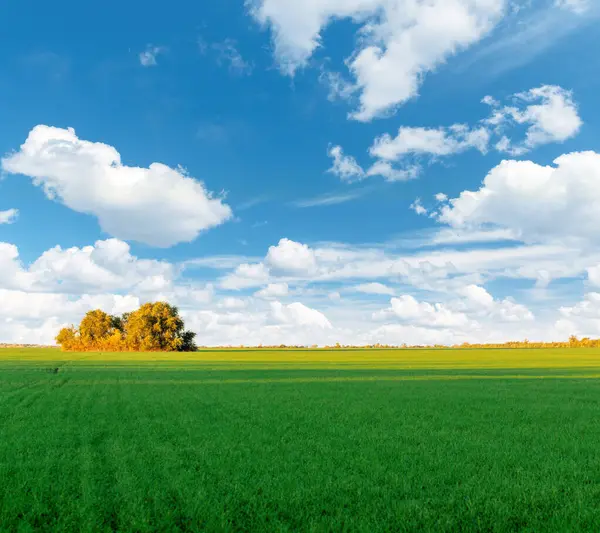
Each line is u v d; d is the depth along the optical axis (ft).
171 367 227.40
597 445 53.01
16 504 31.24
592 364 270.87
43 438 54.29
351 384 137.08
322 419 70.38
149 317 522.88
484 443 53.62
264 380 151.33
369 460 45.06
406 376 172.76
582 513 30.32
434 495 34.76
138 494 33.32
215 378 159.63
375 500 33.19
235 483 36.63
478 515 30.60
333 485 36.47
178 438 54.85
